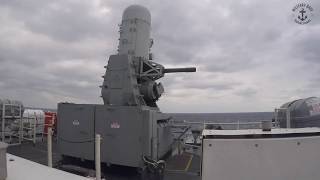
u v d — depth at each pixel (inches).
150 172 326.3
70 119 381.7
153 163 326.0
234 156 113.8
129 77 394.9
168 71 474.0
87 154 364.8
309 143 117.6
